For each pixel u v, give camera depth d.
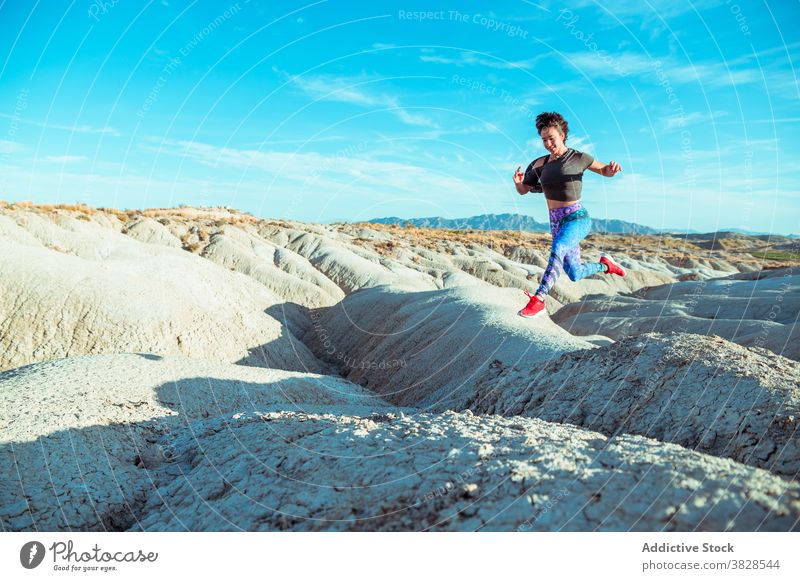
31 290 20.73
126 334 20.91
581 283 55.31
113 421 7.68
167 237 49.62
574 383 9.95
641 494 3.43
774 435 6.18
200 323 23.94
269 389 13.89
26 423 6.88
